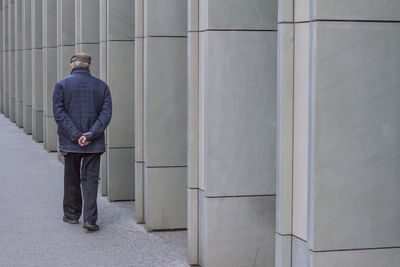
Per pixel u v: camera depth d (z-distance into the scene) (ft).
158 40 32.76
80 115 32.45
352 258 18.34
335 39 17.84
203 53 26.04
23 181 48.47
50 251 29.68
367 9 17.89
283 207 19.66
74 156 33.71
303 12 18.89
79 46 48.06
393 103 18.16
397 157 18.25
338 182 18.12
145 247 30.40
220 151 25.53
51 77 66.54
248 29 25.34
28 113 85.25
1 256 28.91
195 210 27.09
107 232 33.27
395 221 18.39
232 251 26.00
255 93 25.54
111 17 39.96
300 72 19.12
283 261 19.77
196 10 26.66
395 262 18.52
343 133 18.04
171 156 33.50
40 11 75.31
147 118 33.12
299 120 19.22
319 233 18.15
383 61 18.06
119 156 40.98
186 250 29.86
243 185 25.81
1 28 130.82
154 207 33.50
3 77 117.19
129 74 40.50
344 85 17.95
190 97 26.86
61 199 41.65
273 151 25.84
